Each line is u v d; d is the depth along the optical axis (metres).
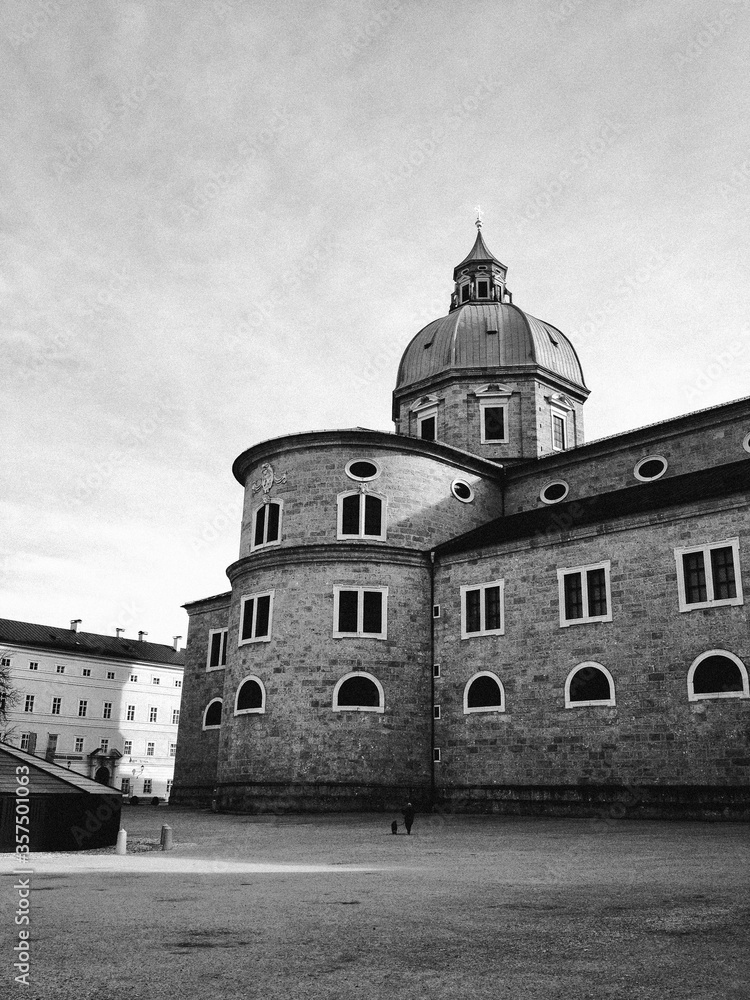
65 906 11.14
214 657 48.75
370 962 8.03
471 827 25.91
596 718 30.17
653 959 8.08
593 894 11.93
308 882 13.50
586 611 31.38
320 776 34.16
